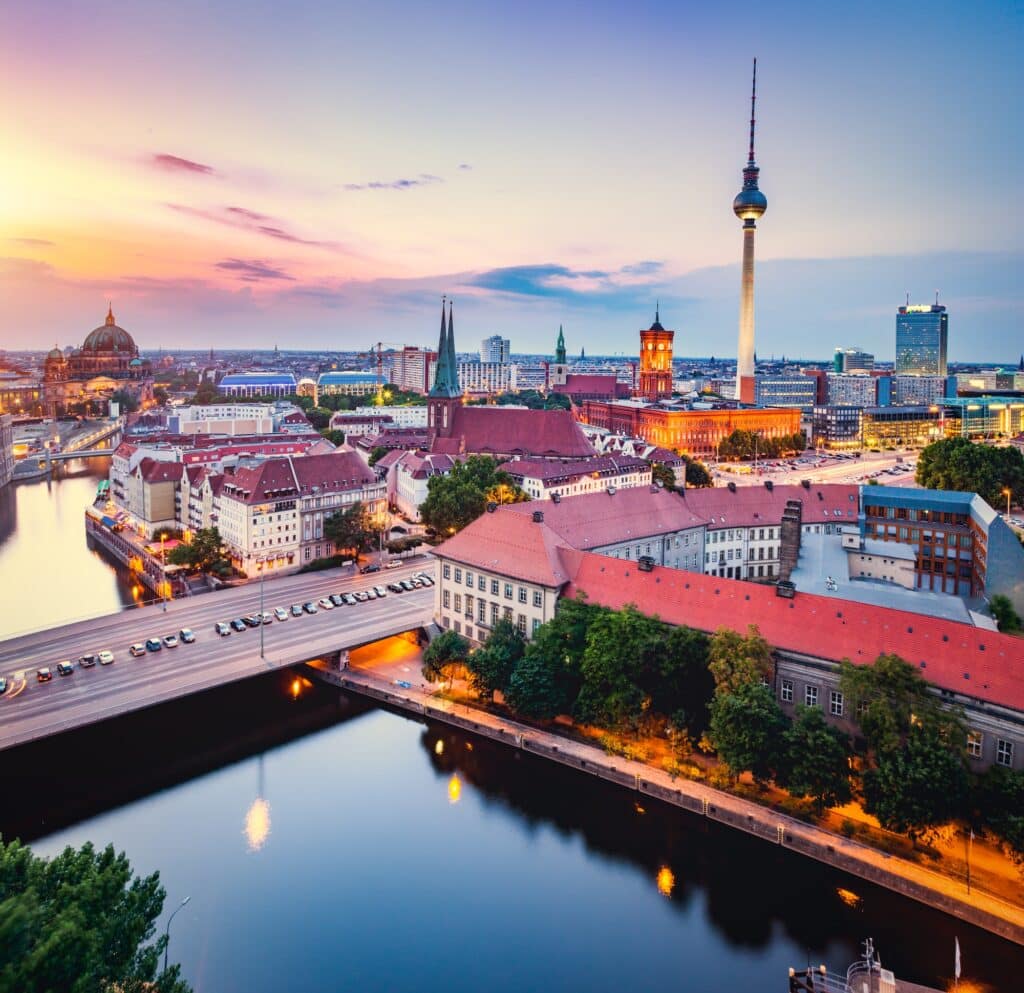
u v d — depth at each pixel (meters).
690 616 91.88
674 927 65.94
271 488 156.00
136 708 90.94
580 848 76.19
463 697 103.75
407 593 138.75
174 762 91.38
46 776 88.31
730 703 76.69
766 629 86.50
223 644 112.00
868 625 81.50
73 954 37.56
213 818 80.75
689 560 137.75
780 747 75.50
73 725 85.75
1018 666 71.75
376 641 115.81
